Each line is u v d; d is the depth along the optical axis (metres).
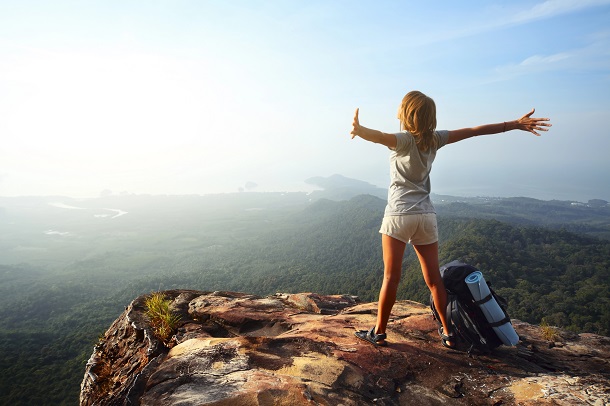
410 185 2.80
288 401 2.17
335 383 2.46
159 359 2.83
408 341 3.19
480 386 2.57
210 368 2.55
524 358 3.02
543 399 2.38
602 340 3.53
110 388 3.25
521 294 78.50
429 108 2.65
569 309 68.06
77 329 103.12
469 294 3.03
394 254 2.81
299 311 4.33
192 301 4.57
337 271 184.62
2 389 60.84
